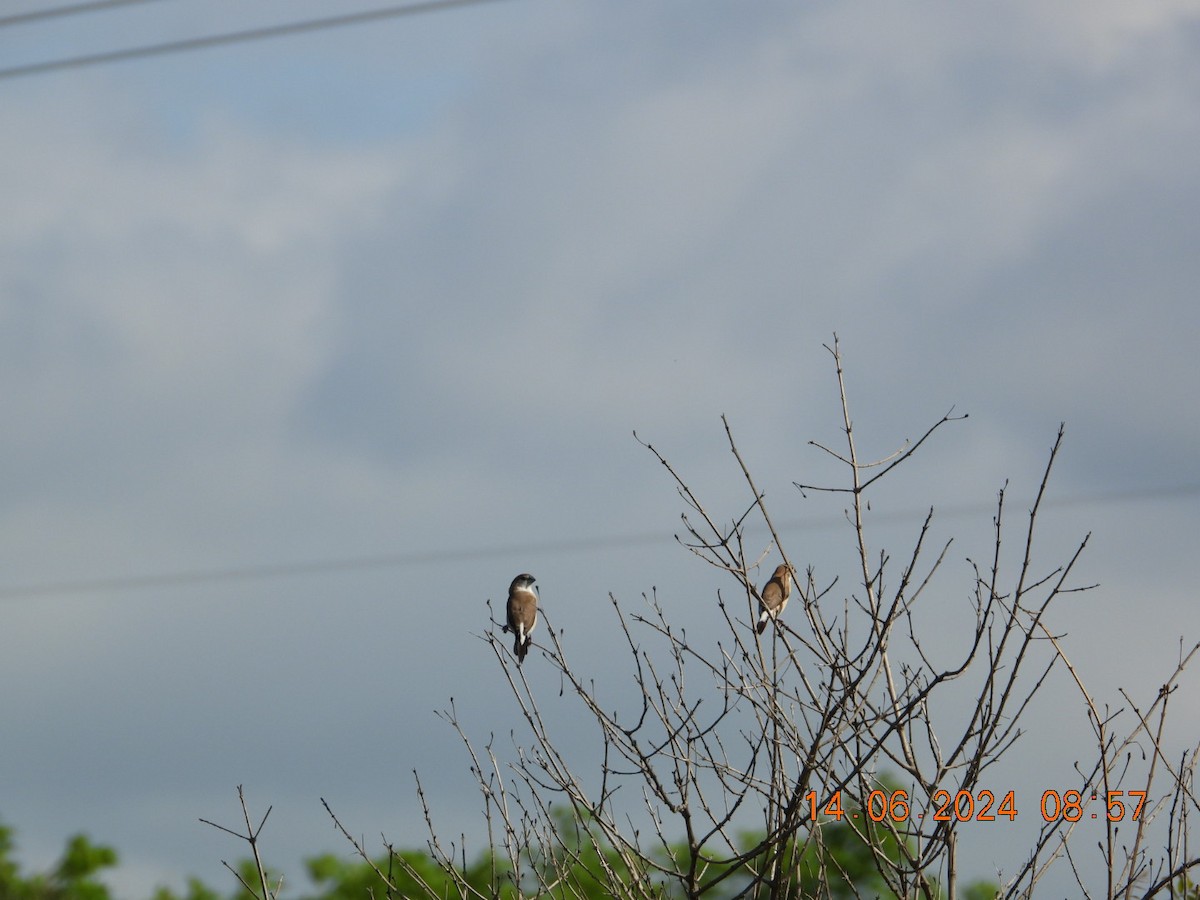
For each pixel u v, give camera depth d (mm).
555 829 13250
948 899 11352
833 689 12305
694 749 12930
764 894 12680
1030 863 11805
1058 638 12117
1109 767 11688
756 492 13164
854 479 12906
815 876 12328
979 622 12078
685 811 12578
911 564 12242
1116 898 11570
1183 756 12016
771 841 12094
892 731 11898
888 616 12188
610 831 12875
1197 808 11773
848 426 13055
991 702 11797
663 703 13141
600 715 13188
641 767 12945
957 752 11875
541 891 13125
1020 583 12102
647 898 12664
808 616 12836
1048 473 12242
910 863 11797
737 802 12508
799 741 12406
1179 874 11414
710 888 12406
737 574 12930
